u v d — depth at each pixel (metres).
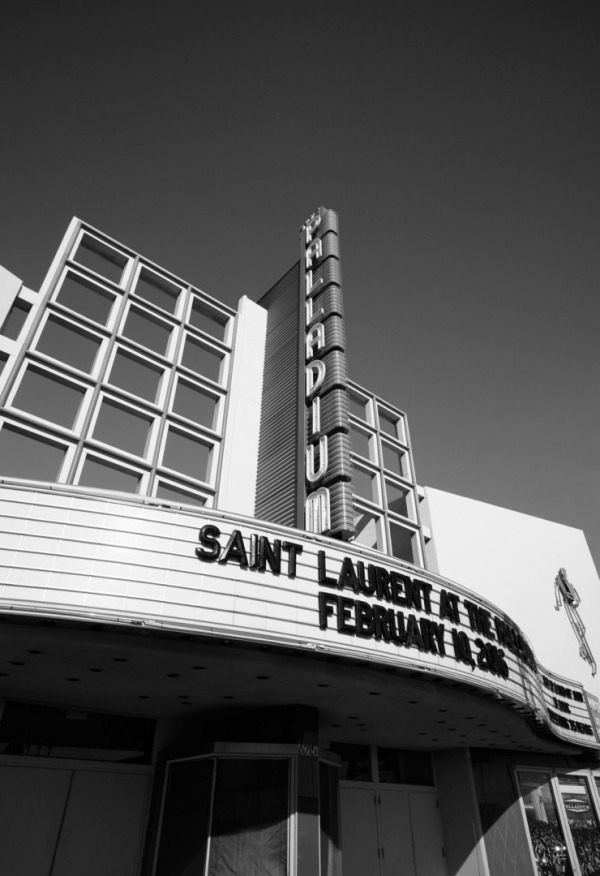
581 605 32.19
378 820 17.19
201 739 13.98
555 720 20.27
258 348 25.72
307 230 28.28
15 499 9.26
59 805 11.77
